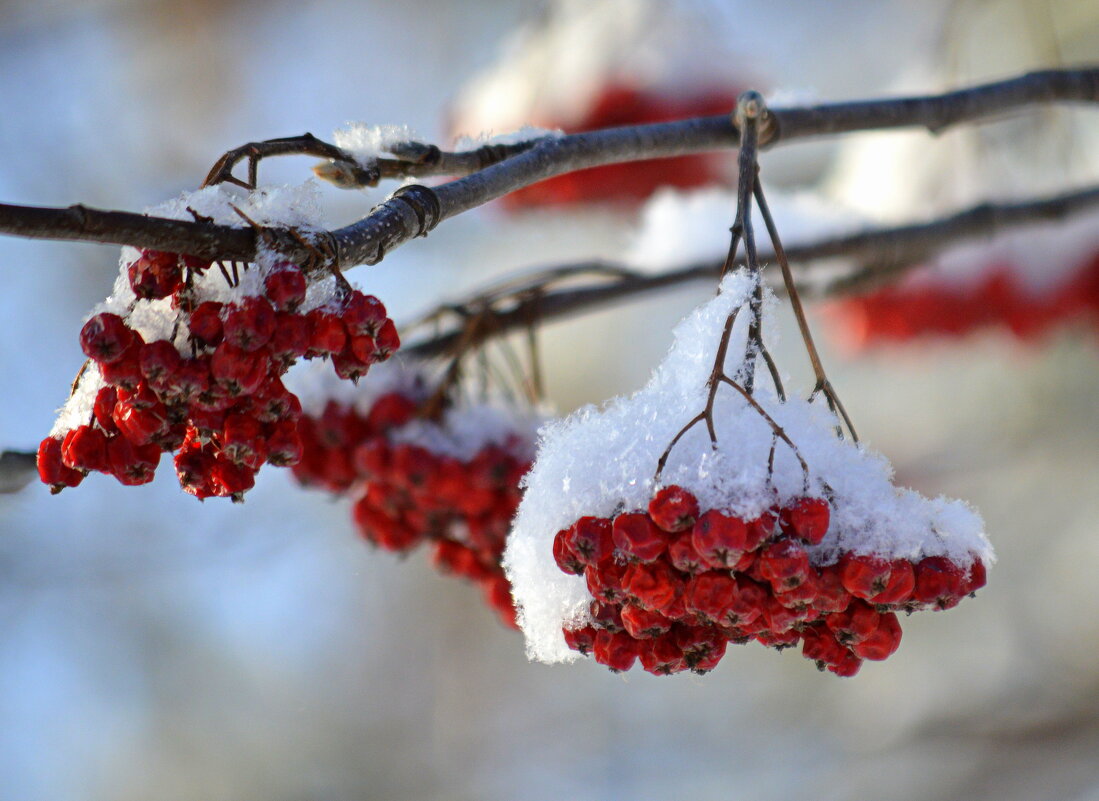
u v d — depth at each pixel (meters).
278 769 7.33
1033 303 4.51
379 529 2.69
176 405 1.51
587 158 2.07
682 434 1.52
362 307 1.50
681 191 4.53
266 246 1.44
